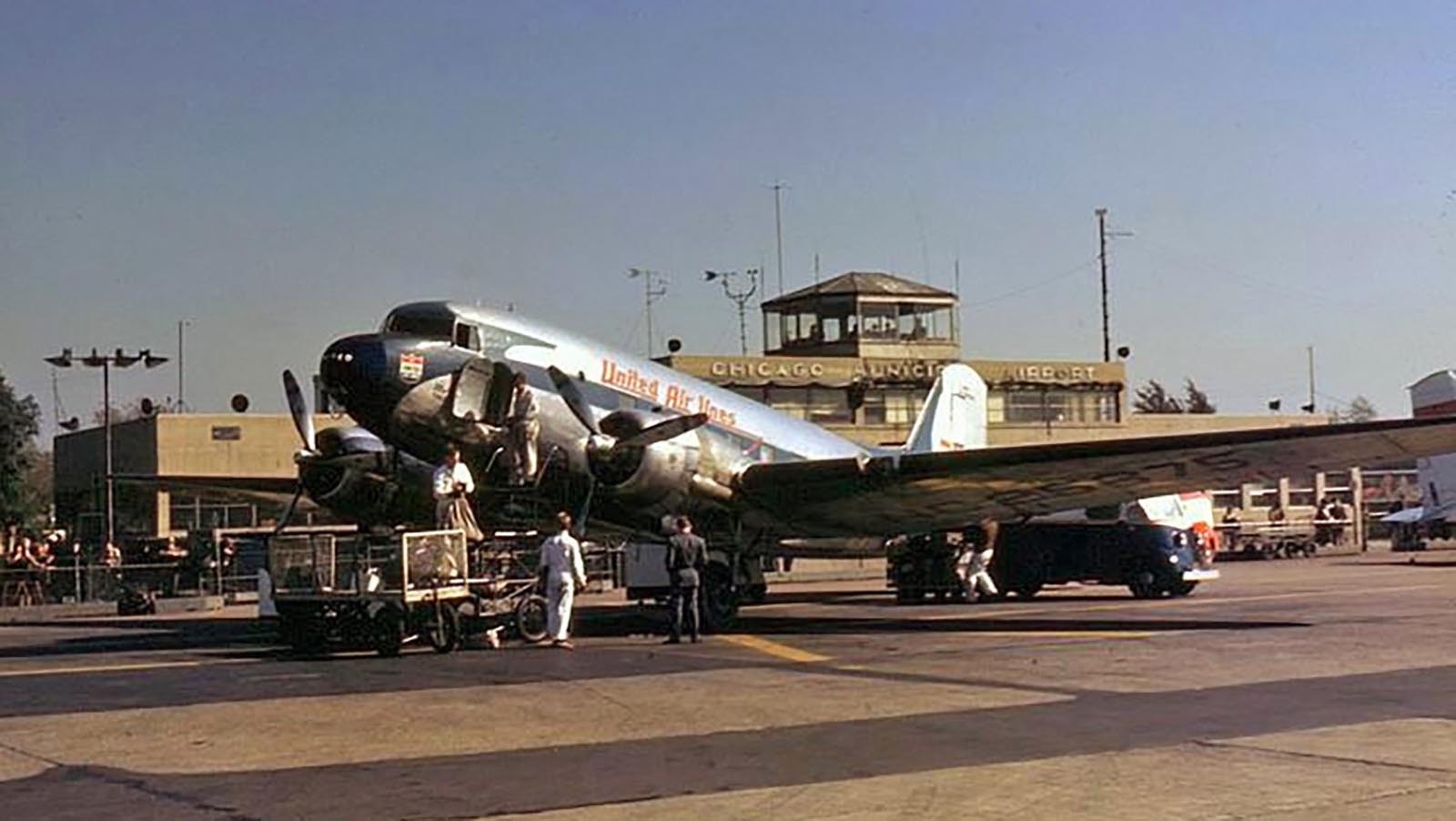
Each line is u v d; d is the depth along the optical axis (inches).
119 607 1304.1
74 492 1947.6
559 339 923.4
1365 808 351.3
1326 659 677.9
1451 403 1766.7
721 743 463.5
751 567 1123.9
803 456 1046.4
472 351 874.8
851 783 393.1
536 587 836.6
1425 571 1605.6
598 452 902.4
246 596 1443.2
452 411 860.6
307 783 405.4
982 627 917.8
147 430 1681.8
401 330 874.1
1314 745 441.4
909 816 350.9
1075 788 380.8
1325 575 1518.2
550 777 408.5
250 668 712.4
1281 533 2166.6
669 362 1934.1
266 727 506.0
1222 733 466.6
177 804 379.6
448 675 665.6
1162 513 1249.4
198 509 1711.4
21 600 1352.1
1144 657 699.4
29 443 2010.3
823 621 1008.9
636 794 383.6
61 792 396.8
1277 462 886.4
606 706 552.1
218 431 1691.7
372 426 859.4
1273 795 368.2
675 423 904.3
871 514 1035.9
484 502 916.0
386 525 955.3
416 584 772.6
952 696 567.5
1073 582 1242.0
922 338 2226.9
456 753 451.5
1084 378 2237.9
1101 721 496.4
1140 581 1219.9
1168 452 856.3
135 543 1631.4
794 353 2262.6
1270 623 891.4
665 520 863.7
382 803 377.1
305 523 1492.4
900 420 2084.2
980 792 378.3
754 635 890.7
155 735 492.1
